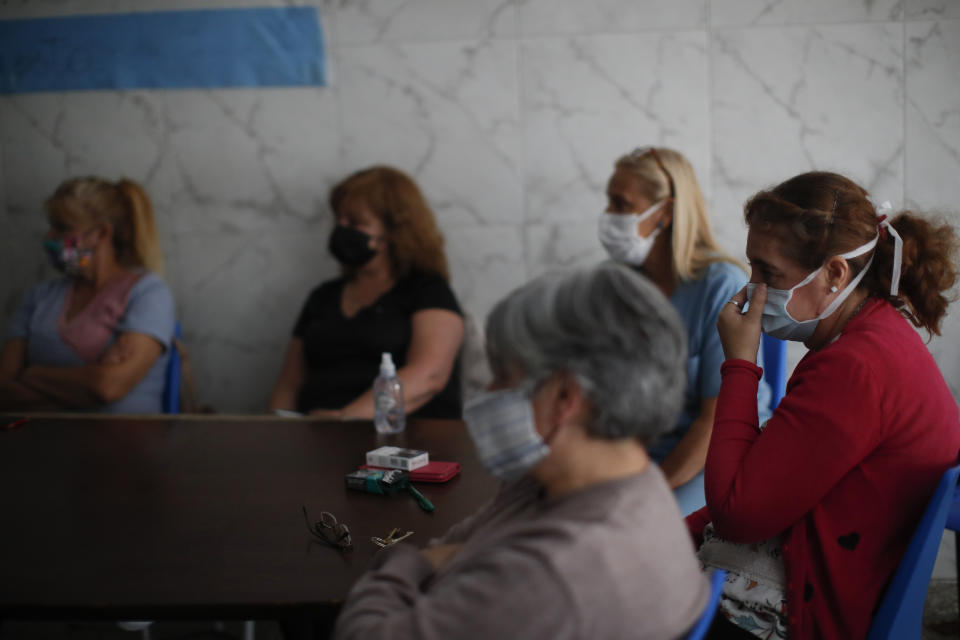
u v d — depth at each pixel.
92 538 1.30
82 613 1.09
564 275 0.85
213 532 1.32
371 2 2.68
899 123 2.58
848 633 1.19
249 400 2.91
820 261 1.27
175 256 2.86
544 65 2.65
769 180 2.64
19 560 1.23
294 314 2.86
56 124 2.83
